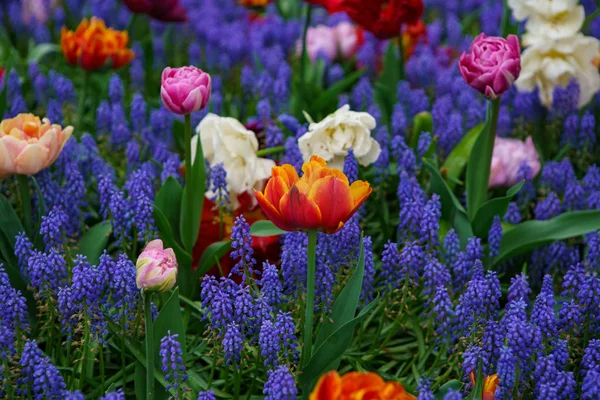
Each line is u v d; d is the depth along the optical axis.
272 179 1.35
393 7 1.86
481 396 1.39
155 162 1.71
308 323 1.42
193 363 1.52
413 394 1.46
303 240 1.51
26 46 2.35
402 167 1.66
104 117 1.79
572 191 1.64
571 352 1.45
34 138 1.55
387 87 1.94
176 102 1.51
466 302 1.44
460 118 1.75
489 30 2.21
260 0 2.38
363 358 1.53
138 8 2.06
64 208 1.60
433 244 1.55
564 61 1.80
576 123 1.76
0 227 1.54
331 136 1.62
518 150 1.71
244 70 1.98
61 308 1.42
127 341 1.45
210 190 1.64
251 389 1.46
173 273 1.36
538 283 1.61
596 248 1.52
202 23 2.24
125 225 1.56
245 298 1.42
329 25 2.31
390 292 1.52
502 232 1.57
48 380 1.36
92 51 1.89
